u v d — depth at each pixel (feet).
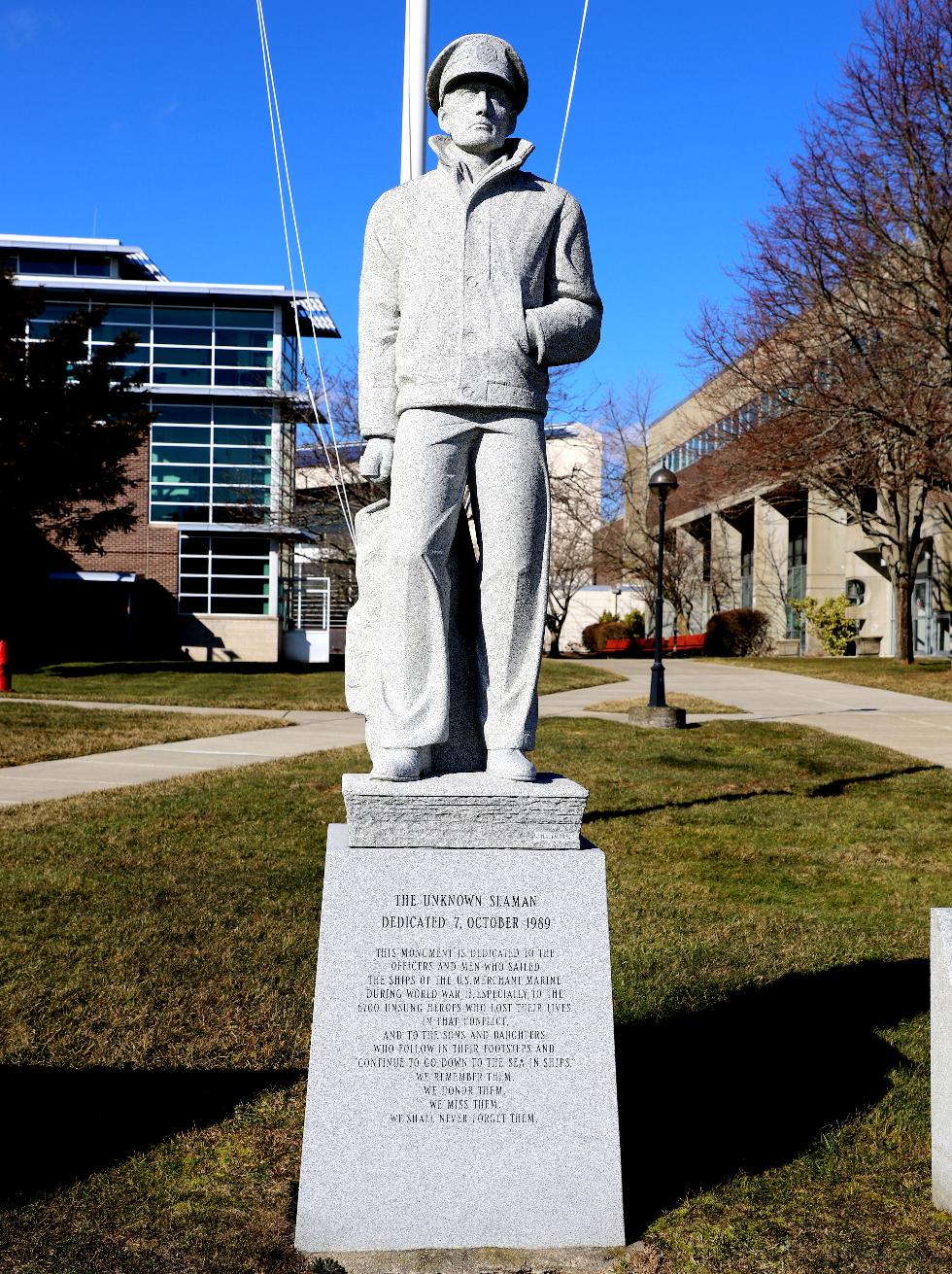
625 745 50.85
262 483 130.62
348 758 45.68
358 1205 11.44
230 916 22.58
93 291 127.44
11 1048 16.15
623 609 233.55
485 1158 11.56
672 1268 11.34
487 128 13.00
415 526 12.64
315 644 137.18
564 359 13.16
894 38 74.33
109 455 91.15
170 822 31.55
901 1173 13.35
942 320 74.43
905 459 88.28
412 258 12.94
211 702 72.33
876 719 64.39
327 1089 11.48
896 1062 16.30
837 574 151.43
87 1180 12.79
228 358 129.80
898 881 26.76
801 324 86.74
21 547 108.27
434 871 11.68
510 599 12.99
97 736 52.54
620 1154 12.80
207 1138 13.82
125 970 19.27
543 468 13.09
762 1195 12.76
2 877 25.16
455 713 13.44
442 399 12.56
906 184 77.36
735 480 108.88
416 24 21.03
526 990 11.68
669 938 21.80
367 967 11.57
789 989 19.06
